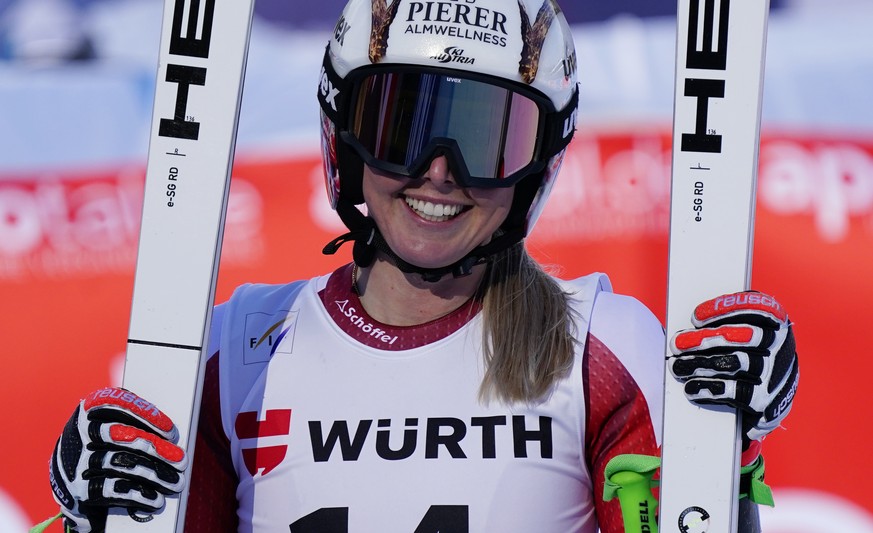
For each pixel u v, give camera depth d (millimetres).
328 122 4699
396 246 4453
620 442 4516
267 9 9516
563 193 9242
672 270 4395
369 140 4418
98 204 9359
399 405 4531
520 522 4383
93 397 4211
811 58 9219
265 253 9406
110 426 4113
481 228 4441
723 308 4141
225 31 4695
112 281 9305
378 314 4730
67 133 9383
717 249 4391
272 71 9539
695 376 4164
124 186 9359
